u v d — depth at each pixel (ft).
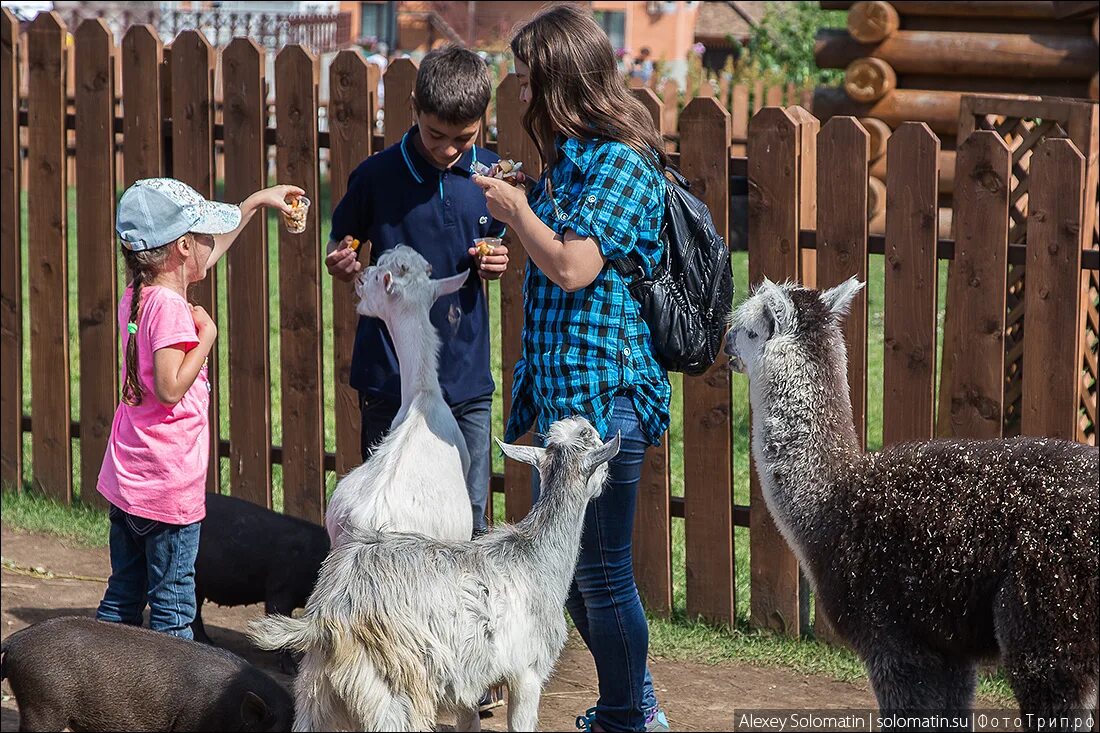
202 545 16.66
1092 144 18.21
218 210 13.98
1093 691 11.89
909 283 16.90
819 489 13.35
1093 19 37.81
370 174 15.67
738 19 130.62
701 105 17.56
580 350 12.77
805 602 18.11
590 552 13.30
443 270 15.61
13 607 18.37
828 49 40.88
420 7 109.19
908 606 12.63
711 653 17.72
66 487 22.93
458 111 14.44
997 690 16.31
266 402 21.13
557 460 12.32
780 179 17.33
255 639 11.35
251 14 86.28
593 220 12.11
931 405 17.04
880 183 40.19
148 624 18.02
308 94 20.08
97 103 21.57
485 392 15.94
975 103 19.19
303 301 20.57
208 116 20.83
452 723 13.25
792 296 13.98
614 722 13.71
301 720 11.72
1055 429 16.51
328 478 23.85
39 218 22.39
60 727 13.04
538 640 12.14
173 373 13.25
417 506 13.14
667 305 12.95
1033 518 11.96
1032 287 16.43
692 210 13.16
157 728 13.09
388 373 15.62
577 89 12.44
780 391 13.66
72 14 83.61
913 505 12.64
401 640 11.27
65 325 22.52
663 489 18.62
